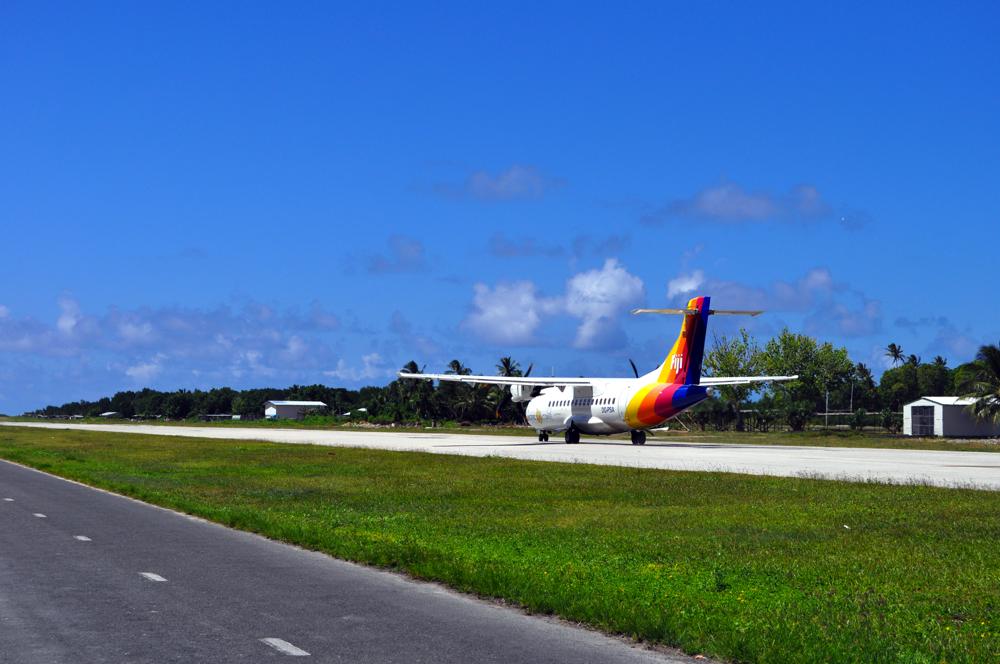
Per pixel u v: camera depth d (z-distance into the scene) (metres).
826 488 33.28
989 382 92.31
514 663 10.57
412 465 48.59
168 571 16.45
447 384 171.38
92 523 23.84
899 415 113.62
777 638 11.50
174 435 101.94
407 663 10.45
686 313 65.75
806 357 145.00
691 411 125.81
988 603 14.09
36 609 13.07
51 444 79.44
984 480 36.88
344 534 21.53
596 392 72.81
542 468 45.16
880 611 13.48
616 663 10.69
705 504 29.08
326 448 68.31
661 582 15.53
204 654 10.67
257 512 26.44
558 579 15.36
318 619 12.66
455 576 15.48
